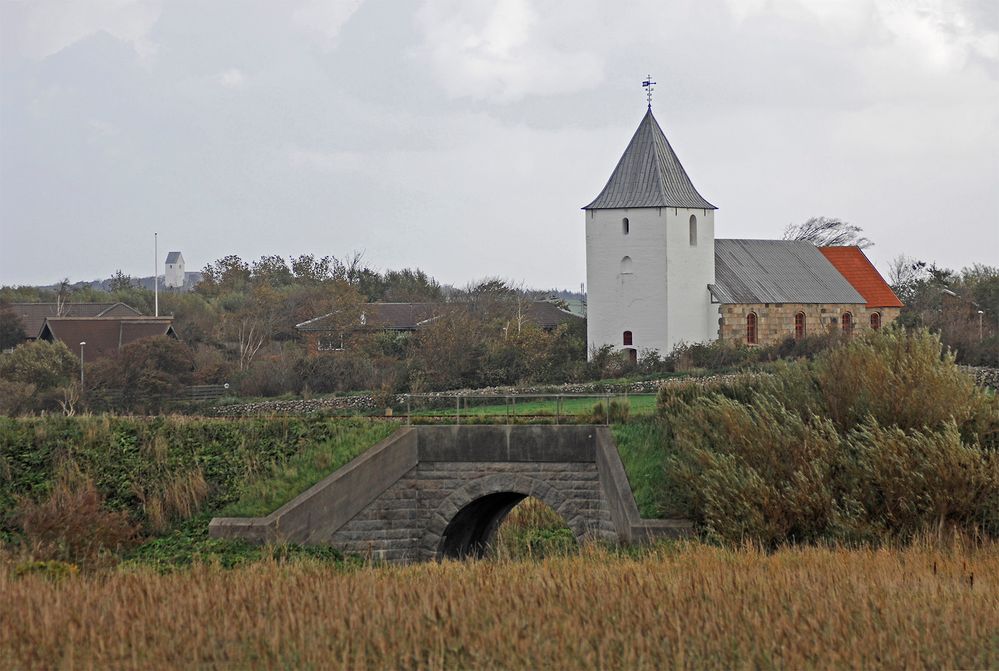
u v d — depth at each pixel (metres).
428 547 68.56
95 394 109.75
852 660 35.06
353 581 45.62
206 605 41.50
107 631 38.59
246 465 66.56
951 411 59.53
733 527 56.38
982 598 41.22
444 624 38.66
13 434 68.00
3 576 47.44
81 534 58.56
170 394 109.81
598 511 67.56
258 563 53.72
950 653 35.91
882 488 56.81
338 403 96.38
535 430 68.12
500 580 45.03
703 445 61.22
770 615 39.25
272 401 101.50
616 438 67.19
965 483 55.81
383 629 38.19
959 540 53.00
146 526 62.31
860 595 41.62
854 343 64.31
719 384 70.25
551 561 50.88
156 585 45.22
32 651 36.84
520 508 86.62
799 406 62.75
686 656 35.91
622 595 42.00
